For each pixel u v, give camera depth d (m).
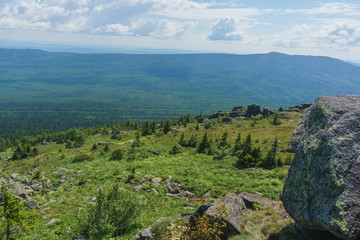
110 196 16.98
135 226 15.95
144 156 50.44
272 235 11.02
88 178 34.66
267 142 52.16
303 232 10.34
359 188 6.91
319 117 10.00
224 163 38.09
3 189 14.87
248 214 13.22
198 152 53.12
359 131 7.91
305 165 9.20
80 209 21.62
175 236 11.95
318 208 7.76
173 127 109.44
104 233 14.94
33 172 39.06
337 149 7.95
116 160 48.75
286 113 97.69
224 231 11.34
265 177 27.94
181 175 32.31
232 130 76.12
